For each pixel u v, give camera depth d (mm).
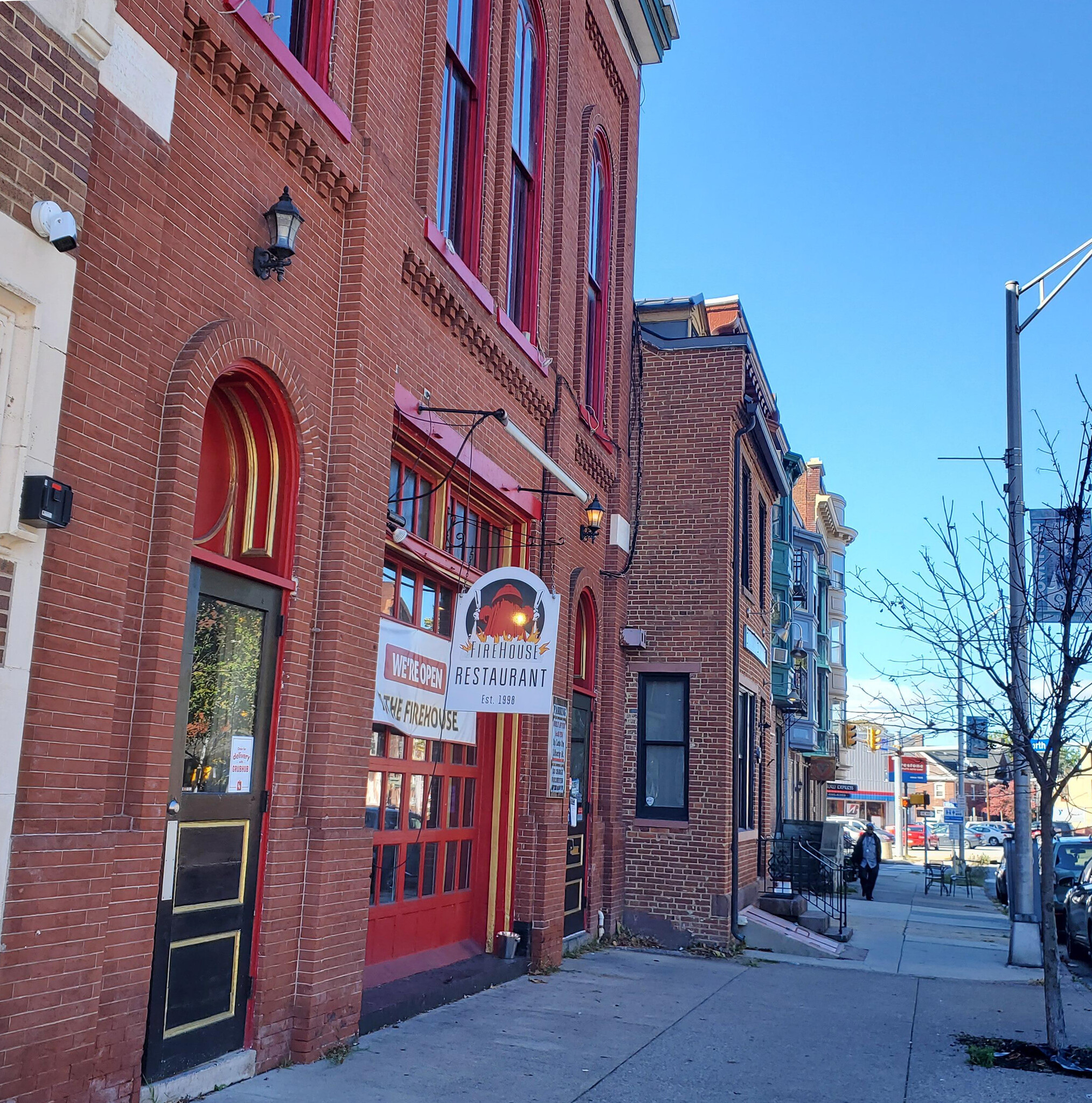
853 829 35000
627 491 15172
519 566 11422
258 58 6520
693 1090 7012
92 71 5004
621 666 14867
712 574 15031
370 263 7730
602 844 14055
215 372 6066
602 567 14312
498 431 10609
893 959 14469
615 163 15258
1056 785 8805
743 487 17984
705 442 15422
